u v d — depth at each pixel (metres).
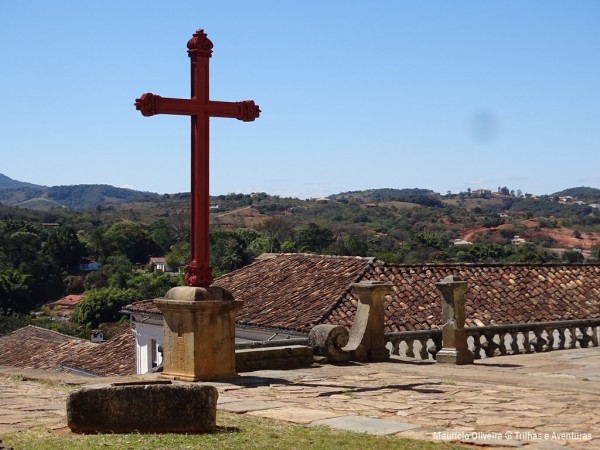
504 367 14.38
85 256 96.19
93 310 64.88
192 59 11.50
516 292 25.61
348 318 22.45
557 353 17.45
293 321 22.55
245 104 11.69
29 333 38.25
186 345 11.33
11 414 8.90
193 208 11.48
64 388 11.02
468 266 26.80
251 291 26.69
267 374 12.53
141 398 7.79
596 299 26.33
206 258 11.49
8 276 78.19
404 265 26.09
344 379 12.09
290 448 7.17
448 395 10.51
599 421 8.64
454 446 7.39
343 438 7.65
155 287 69.12
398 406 9.64
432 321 22.67
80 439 7.39
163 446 7.09
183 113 11.29
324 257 28.12
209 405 7.90
